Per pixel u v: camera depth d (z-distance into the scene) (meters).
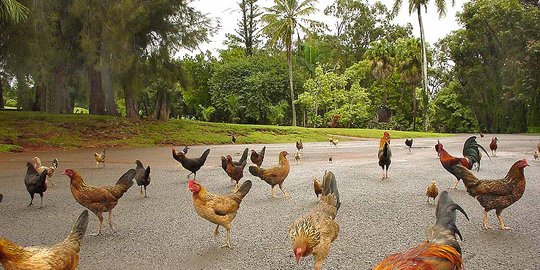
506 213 8.09
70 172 6.82
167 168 15.37
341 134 37.38
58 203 9.45
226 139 29.55
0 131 23.12
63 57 26.95
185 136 28.45
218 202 6.25
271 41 49.72
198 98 53.41
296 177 13.02
